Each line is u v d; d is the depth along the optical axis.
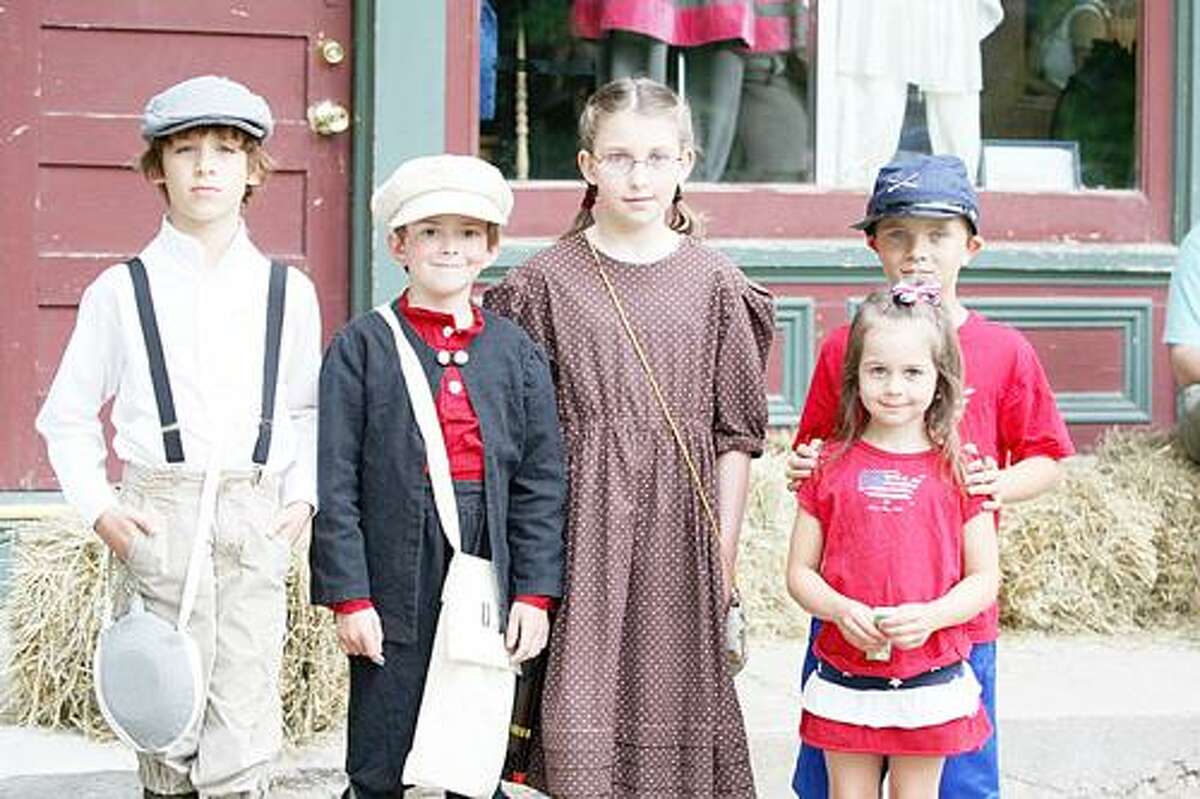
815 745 4.65
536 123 7.71
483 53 7.64
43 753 5.71
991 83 8.23
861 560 4.55
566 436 4.81
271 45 7.55
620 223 4.84
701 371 4.85
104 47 7.42
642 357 4.80
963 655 4.62
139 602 4.61
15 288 7.36
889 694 4.55
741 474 4.91
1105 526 7.21
